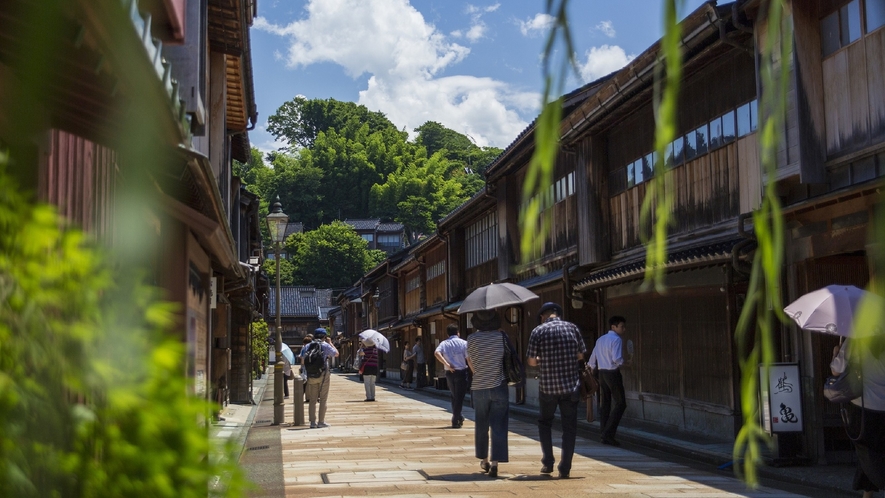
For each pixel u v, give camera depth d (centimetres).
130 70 274
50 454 129
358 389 3481
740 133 1220
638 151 1611
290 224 10562
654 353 1541
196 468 135
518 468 991
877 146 907
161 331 143
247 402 2503
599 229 1761
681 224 1418
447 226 3266
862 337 90
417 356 3531
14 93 97
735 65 1234
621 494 793
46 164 396
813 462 997
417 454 1145
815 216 1017
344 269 9406
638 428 1506
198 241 817
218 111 1291
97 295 153
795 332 1057
